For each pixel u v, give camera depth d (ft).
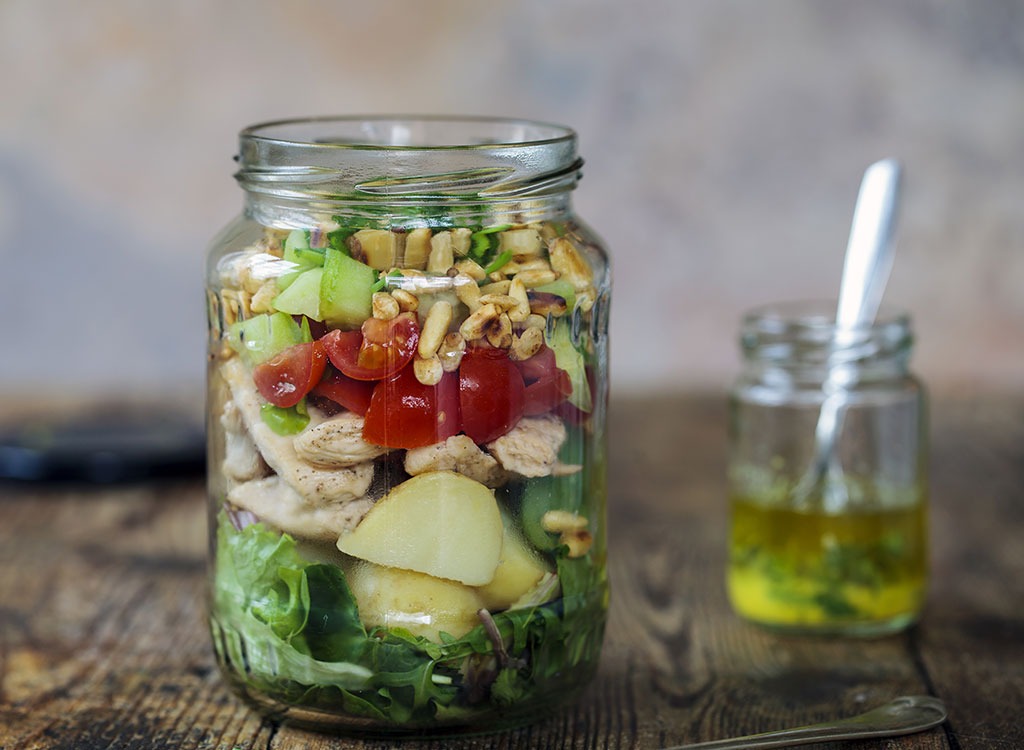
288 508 2.07
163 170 4.19
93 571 2.68
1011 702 2.29
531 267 2.09
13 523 2.87
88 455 3.04
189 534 2.83
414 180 2.06
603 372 2.21
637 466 3.18
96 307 4.28
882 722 2.21
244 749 2.18
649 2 4.08
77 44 4.10
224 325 2.14
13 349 4.29
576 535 2.13
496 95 4.12
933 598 2.62
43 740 2.21
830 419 2.48
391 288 2.05
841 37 4.10
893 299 4.28
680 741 2.20
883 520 2.46
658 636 2.48
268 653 2.11
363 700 2.09
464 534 2.06
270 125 2.22
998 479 3.10
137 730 2.23
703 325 4.29
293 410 2.07
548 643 2.12
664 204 4.21
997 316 4.26
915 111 4.14
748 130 4.15
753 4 4.08
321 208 2.08
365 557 2.06
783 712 2.27
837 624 2.47
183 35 4.09
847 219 4.19
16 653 2.43
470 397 2.05
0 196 4.18
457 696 2.10
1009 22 4.08
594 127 4.15
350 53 4.09
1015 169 4.16
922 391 2.52
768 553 2.48
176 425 3.33
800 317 2.60
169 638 2.47
